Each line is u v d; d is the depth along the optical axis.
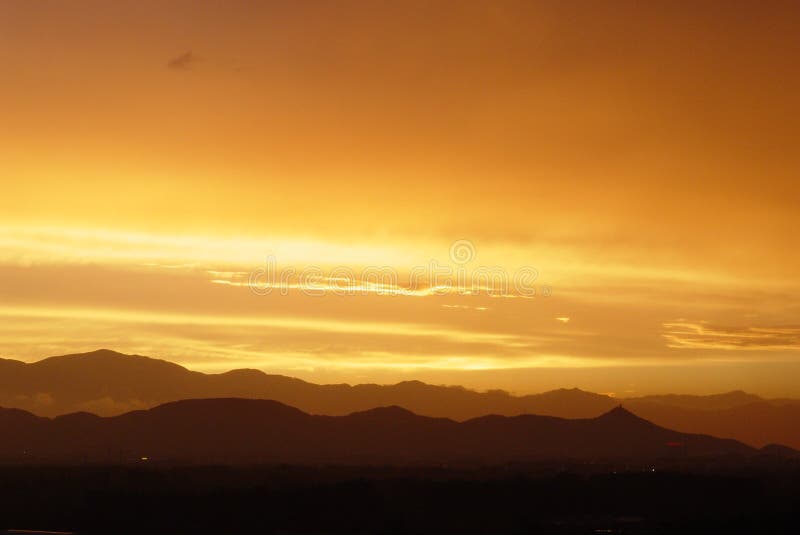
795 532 67.31
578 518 81.75
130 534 76.75
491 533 75.19
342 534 75.81
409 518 81.81
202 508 83.25
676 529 70.06
